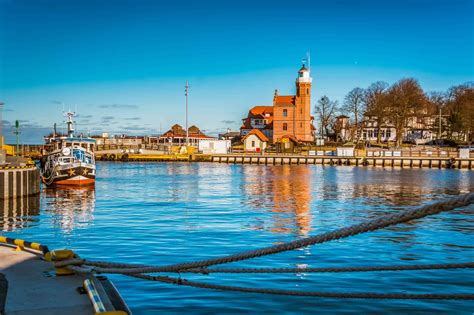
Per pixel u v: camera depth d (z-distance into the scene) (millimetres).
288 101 128625
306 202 36344
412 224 23938
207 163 105438
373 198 39500
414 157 97312
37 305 6934
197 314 10852
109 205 34906
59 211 31672
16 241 10453
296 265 15516
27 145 128750
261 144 118375
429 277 13891
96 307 6414
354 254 17188
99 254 17719
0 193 38000
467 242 19672
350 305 11398
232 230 23188
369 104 128500
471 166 93125
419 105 126000
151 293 12266
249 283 13234
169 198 39531
